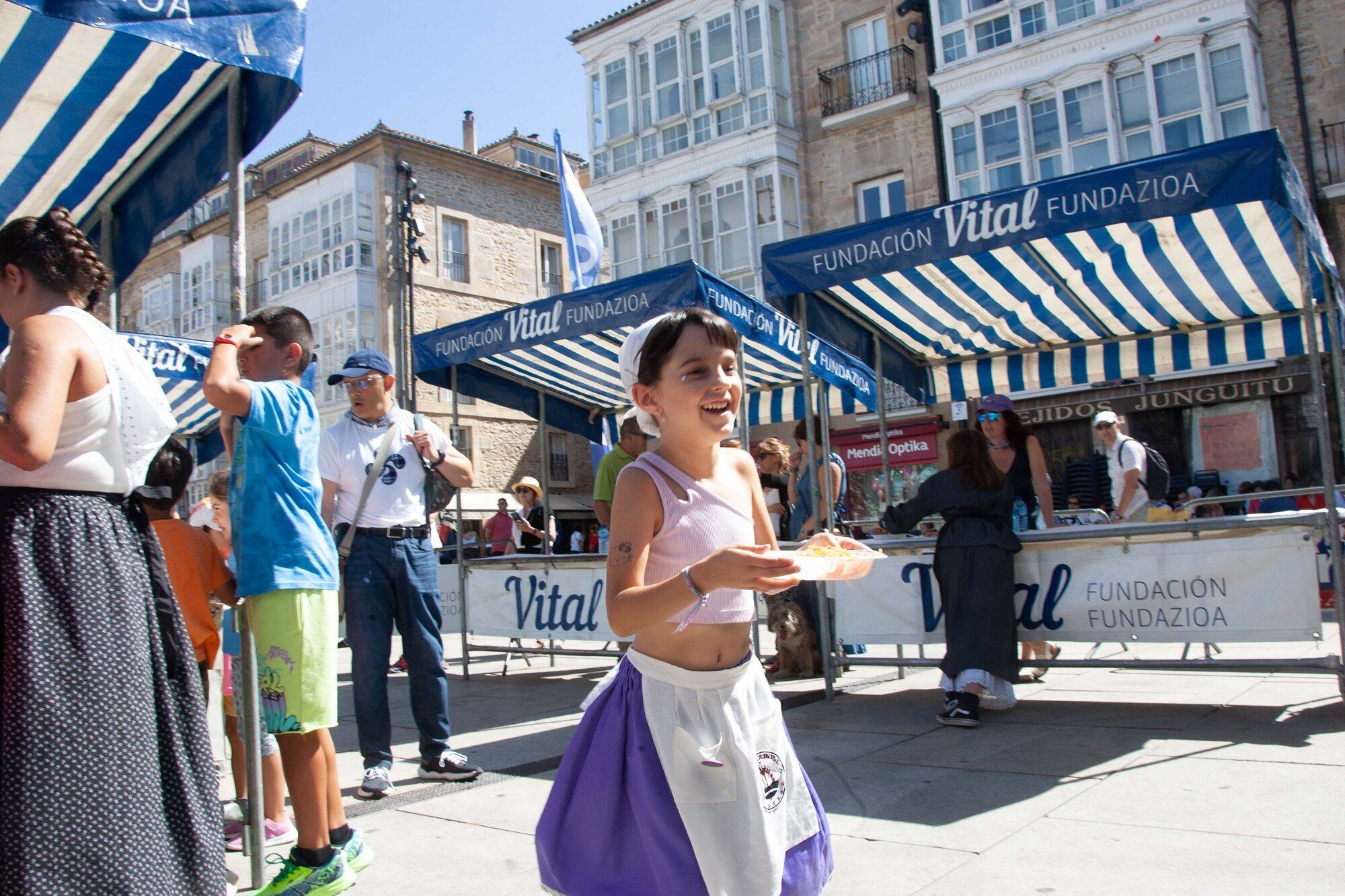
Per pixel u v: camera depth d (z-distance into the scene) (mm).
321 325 28156
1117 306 7320
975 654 5035
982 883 2832
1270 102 17047
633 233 24266
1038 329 7840
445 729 4438
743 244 22281
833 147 22031
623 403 9609
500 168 30016
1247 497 7223
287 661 2943
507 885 3029
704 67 23219
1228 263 6477
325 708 2975
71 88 4215
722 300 5992
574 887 1943
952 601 5176
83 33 3855
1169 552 5070
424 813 3879
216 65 4109
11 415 2027
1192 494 15375
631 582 1901
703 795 1849
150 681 2199
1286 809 3338
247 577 2955
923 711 5520
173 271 33531
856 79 21734
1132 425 17750
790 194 22016
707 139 23094
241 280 3395
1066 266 6516
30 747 1974
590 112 25297
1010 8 19109
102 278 2445
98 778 2033
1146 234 5996
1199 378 16891
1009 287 6863
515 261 30469
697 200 23203
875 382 9531
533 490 12422
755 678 2008
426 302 27969
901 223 5543
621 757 1940
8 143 4598
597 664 8727
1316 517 4727
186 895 2189
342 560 4355
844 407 10008
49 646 2035
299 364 3416
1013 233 5168
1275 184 4480
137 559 2252
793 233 21922
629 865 1908
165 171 4703
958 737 4773
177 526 3289
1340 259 16344
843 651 7262
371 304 27391
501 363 8359
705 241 23016
